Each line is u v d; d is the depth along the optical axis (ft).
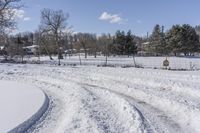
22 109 38.78
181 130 29.84
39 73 87.61
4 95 50.47
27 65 119.44
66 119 33.78
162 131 29.22
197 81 62.18
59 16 277.85
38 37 269.23
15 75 85.56
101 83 64.39
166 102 41.60
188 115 34.53
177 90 52.60
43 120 34.53
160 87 56.54
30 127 31.68
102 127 29.81
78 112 36.06
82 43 320.91
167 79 65.26
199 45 287.69
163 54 284.20
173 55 279.49
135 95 49.75
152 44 294.66
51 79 73.97
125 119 33.19
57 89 58.80
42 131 30.19
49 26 258.57
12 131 29.04
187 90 50.80
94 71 87.51
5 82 70.69
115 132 28.45
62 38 262.67
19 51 199.52
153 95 46.68
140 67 110.63
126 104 39.86
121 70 89.30
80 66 114.62
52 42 259.60
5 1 159.12
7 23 162.81
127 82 64.34
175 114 36.35
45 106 41.96
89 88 56.95
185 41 269.85
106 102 43.01
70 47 316.60
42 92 53.62
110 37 286.46
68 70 93.45
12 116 34.86
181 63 163.02
